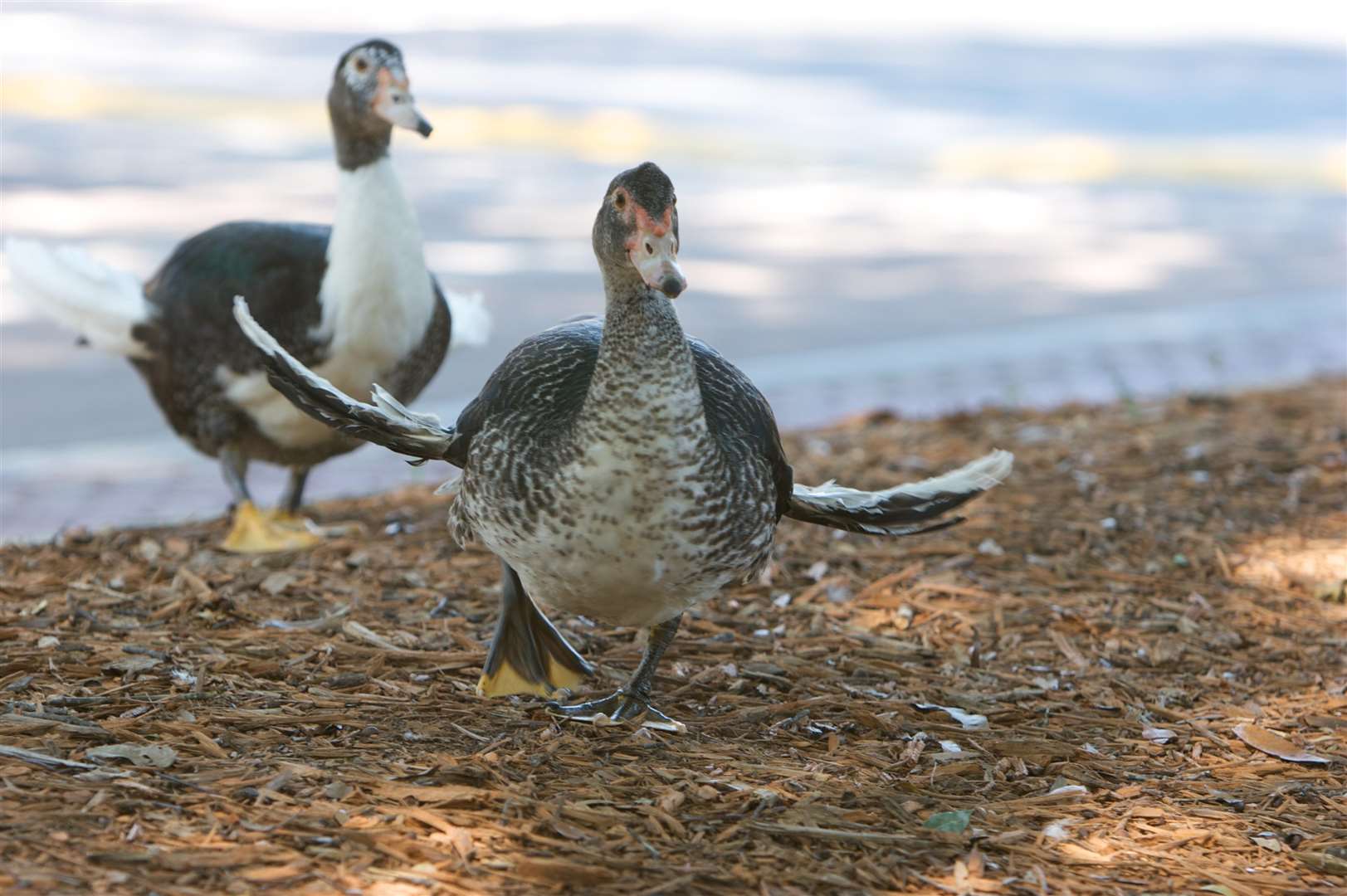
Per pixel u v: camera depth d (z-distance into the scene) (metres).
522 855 5.88
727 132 35.59
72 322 10.34
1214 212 30.00
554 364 6.93
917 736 7.40
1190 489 11.90
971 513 11.21
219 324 10.05
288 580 9.33
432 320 10.55
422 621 8.81
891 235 25.92
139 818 5.91
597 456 6.37
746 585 9.61
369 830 5.94
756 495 6.78
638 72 44.66
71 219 21.45
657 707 7.74
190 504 12.70
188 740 6.70
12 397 15.66
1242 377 17.97
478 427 7.04
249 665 7.76
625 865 5.88
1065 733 7.68
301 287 10.02
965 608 9.38
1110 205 30.19
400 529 10.94
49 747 6.47
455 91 38.47
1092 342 19.47
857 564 10.13
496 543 6.87
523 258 21.66
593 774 6.66
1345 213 30.50
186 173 26.19
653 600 6.82
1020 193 30.84
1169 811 6.78
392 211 10.03
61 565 9.69
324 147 30.23
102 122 32.28
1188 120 41.19
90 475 13.43
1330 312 22.16
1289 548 10.64
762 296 20.92
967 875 6.04
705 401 6.93
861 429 14.38
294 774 6.38
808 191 29.59
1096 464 12.61
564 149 31.94
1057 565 10.21
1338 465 12.59
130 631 8.23
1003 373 17.80
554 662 7.95
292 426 10.33
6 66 39.53
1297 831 6.64
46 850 5.59
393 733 7.00
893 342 19.00
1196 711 8.07
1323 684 8.48
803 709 7.73
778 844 6.19
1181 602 9.66
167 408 10.58
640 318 6.30
